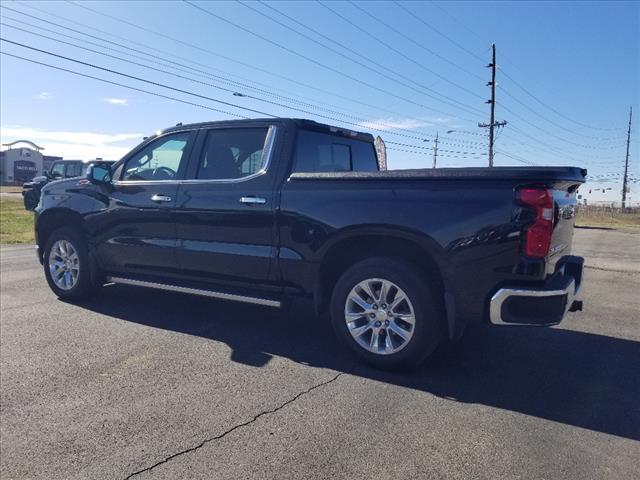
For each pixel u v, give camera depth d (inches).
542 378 157.2
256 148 189.8
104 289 269.1
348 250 173.9
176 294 259.9
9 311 224.4
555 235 147.6
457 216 145.8
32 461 108.9
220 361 167.0
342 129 211.8
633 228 1259.8
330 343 187.6
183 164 206.4
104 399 137.6
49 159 3144.7
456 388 148.2
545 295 137.9
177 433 120.0
